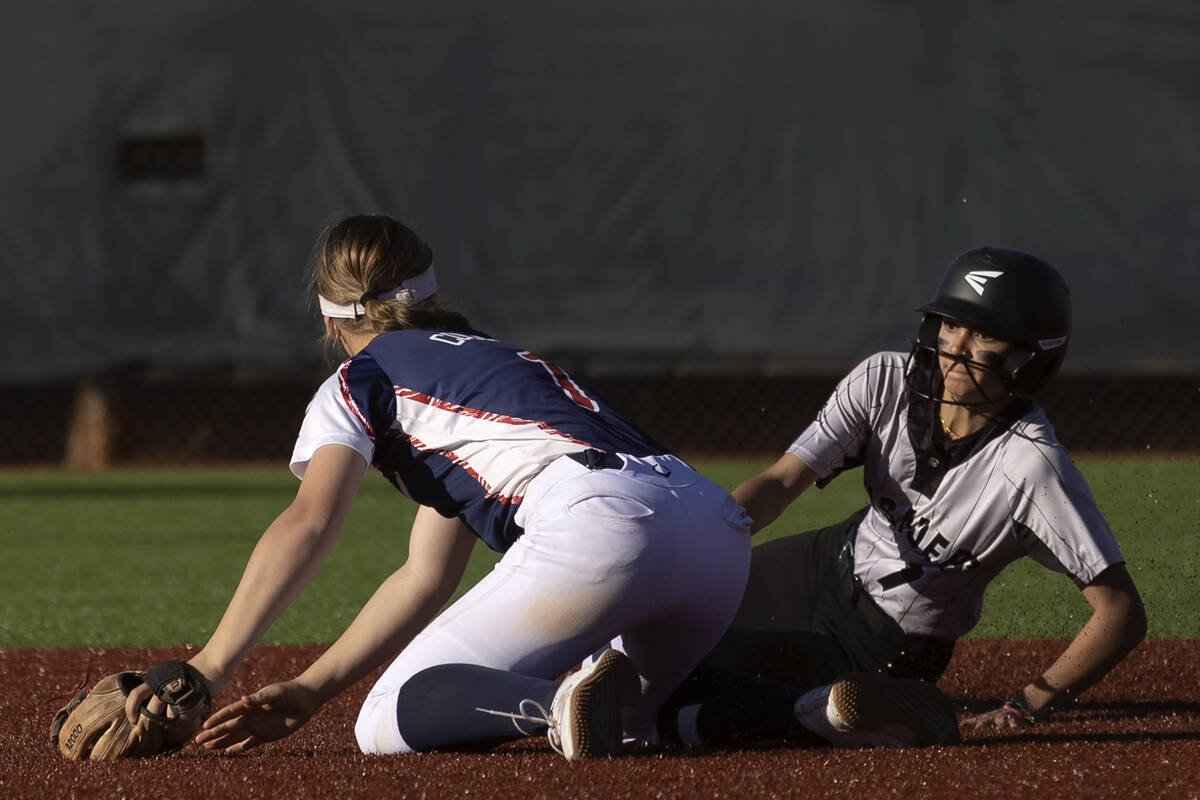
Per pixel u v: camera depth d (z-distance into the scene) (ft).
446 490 28.53
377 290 30.25
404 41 126.11
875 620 32.37
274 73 126.62
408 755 27.53
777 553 34.86
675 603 27.71
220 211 126.62
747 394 135.95
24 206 126.93
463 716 26.86
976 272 30.22
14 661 45.21
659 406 136.15
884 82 125.18
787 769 26.27
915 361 31.19
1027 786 25.09
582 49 126.00
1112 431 130.82
